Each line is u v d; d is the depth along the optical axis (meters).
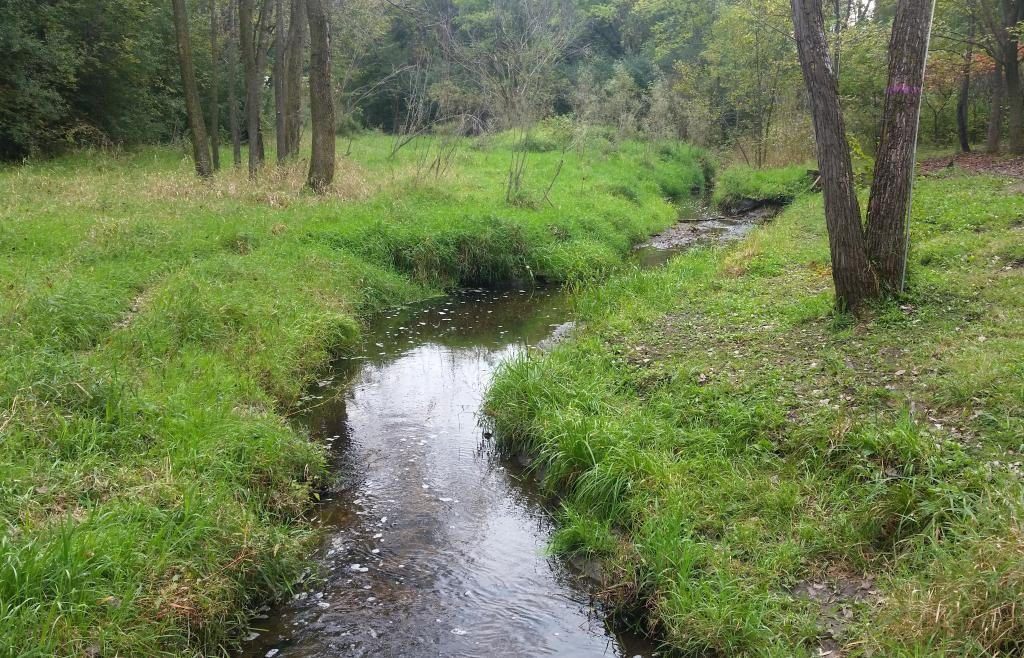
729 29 33.88
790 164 29.25
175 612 4.45
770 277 11.85
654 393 7.52
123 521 4.88
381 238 14.38
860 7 26.91
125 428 5.98
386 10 36.47
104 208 13.98
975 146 30.23
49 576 4.16
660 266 15.70
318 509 6.40
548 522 6.28
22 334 7.09
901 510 4.93
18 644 3.77
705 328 9.37
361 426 8.15
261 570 5.24
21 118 20.05
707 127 36.84
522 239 15.33
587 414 7.17
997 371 6.32
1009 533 4.12
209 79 28.64
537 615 5.10
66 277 9.29
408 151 27.56
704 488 5.78
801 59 8.23
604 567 5.49
